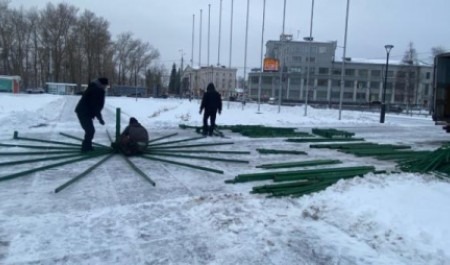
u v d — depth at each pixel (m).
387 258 4.56
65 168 8.46
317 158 10.75
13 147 10.59
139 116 23.88
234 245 4.80
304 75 97.81
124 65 104.50
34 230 5.08
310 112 36.75
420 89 92.31
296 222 5.54
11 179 7.49
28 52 94.94
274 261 4.45
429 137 17.53
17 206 5.98
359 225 5.40
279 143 13.46
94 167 8.50
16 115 17.69
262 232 5.18
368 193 6.60
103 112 27.27
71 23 95.12
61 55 94.88
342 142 14.30
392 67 100.25
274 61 50.41
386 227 5.29
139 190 6.99
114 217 5.59
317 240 4.99
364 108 65.81
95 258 4.41
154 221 5.48
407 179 7.68
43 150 10.23
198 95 94.88
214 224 5.39
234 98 80.06
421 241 4.93
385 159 10.77
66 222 5.37
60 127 15.46
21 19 93.62
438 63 16.28
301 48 96.75
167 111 29.84
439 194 6.69
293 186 7.24
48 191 6.78
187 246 4.76
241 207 6.04
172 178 7.91
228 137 14.48
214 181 7.80
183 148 11.56
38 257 4.38
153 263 4.35
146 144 10.20
